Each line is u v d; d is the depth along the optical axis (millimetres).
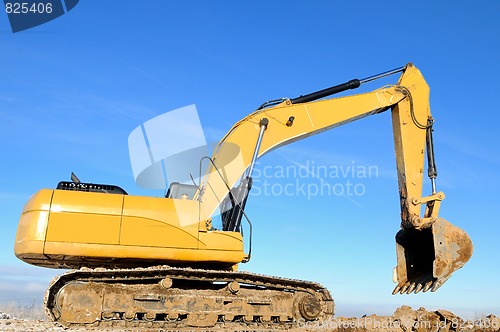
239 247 11742
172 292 11469
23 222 11117
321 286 12094
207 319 11414
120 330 10641
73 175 12039
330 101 14180
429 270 13516
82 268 11070
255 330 11320
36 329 9930
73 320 10844
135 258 11219
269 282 12047
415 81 14672
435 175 14008
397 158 14453
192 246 11430
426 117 14508
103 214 11148
